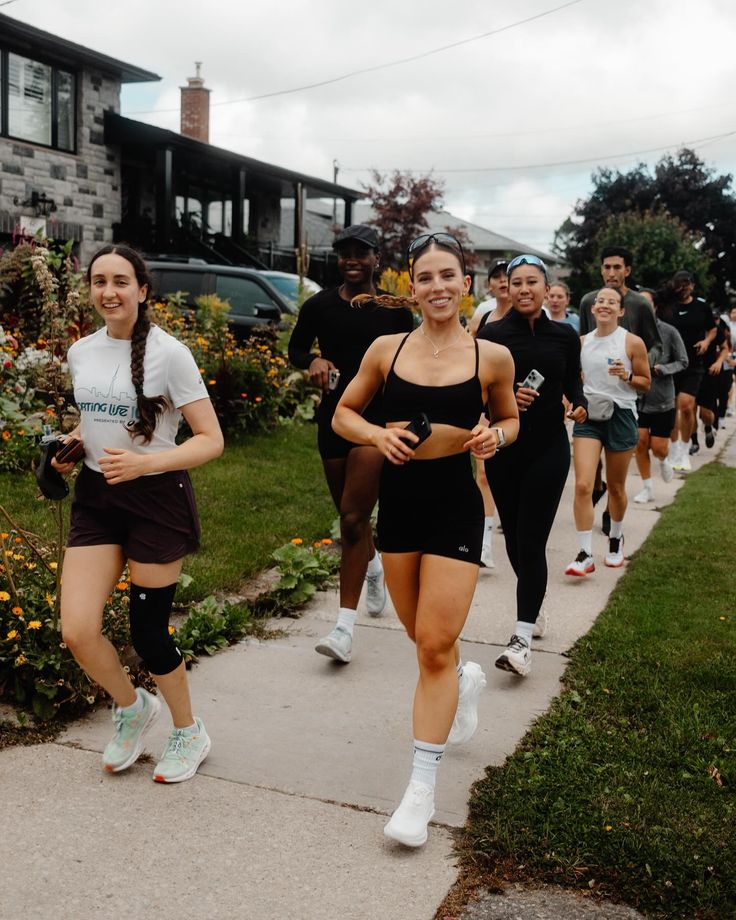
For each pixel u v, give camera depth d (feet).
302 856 9.43
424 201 95.04
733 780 10.68
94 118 62.75
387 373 10.43
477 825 9.91
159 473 10.23
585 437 19.63
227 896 8.75
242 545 19.90
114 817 10.04
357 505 14.56
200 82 94.22
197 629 15.19
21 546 15.11
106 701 12.96
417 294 10.22
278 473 26.99
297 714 12.91
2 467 23.50
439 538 9.99
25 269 30.71
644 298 22.47
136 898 8.68
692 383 33.47
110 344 10.36
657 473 33.14
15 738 11.80
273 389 33.50
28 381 27.45
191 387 10.30
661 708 12.62
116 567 10.51
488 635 16.31
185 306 41.29
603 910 8.61
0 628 12.59
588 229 136.26
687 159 145.59
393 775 11.19
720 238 143.84
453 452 10.07
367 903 8.70
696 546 21.83
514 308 15.48
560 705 12.92
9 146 57.06
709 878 8.86
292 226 110.32
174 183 76.64
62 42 58.13
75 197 61.93
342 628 14.60
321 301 16.10
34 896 8.66
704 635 15.57
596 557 21.62
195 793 10.61
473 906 8.68
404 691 13.82
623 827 9.66
